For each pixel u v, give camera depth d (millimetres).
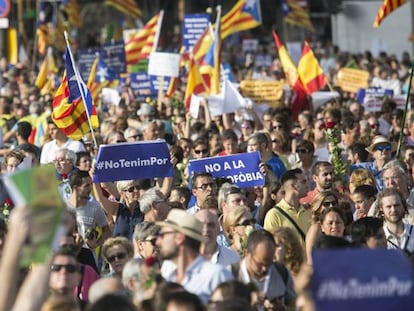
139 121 50844
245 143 45531
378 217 28984
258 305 23500
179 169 39719
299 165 41344
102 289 20797
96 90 65312
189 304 18266
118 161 33188
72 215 25656
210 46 59906
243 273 24109
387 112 56250
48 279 16828
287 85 66125
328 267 15984
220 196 30453
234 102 52250
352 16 134625
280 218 31250
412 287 15938
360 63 92938
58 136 42375
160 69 58281
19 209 16062
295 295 24109
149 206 29578
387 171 34469
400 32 133750
